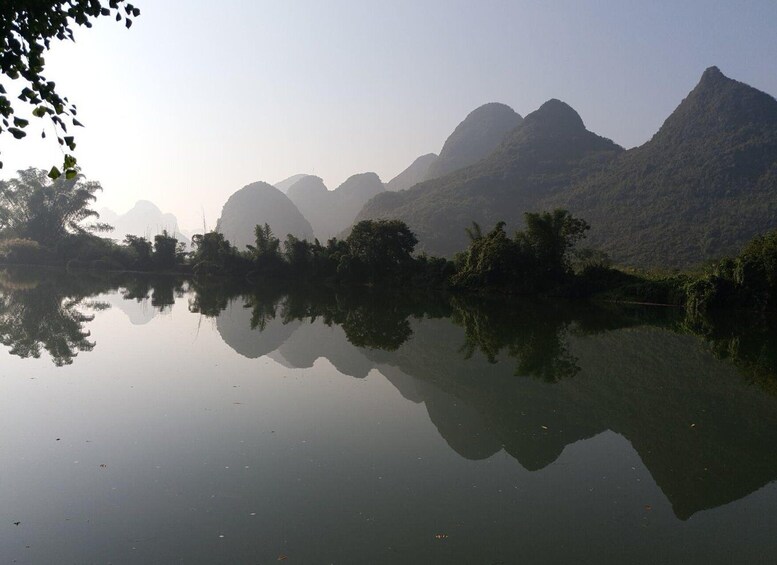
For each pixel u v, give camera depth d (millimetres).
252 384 10281
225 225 197000
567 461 6973
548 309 28984
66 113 3254
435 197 137750
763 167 94125
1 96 3088
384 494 5723
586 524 5234
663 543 4918
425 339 16672
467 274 40438
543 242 37625
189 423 7867
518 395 10273
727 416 9328
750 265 28766
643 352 15719
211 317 20641
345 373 11555
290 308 25500
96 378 10328
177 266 57938
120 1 3250
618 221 94750
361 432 7750
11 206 60375
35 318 18359
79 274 47750
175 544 4602
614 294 34969
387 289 43781
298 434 7555
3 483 5750
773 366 14133
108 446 6871
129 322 18297
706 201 89812
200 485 5789
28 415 8023
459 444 7414
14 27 3105
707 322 25016
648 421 8914
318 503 5449
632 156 125000
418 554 4547
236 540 4684
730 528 5262
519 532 5016
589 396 10359
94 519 5008
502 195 131500
